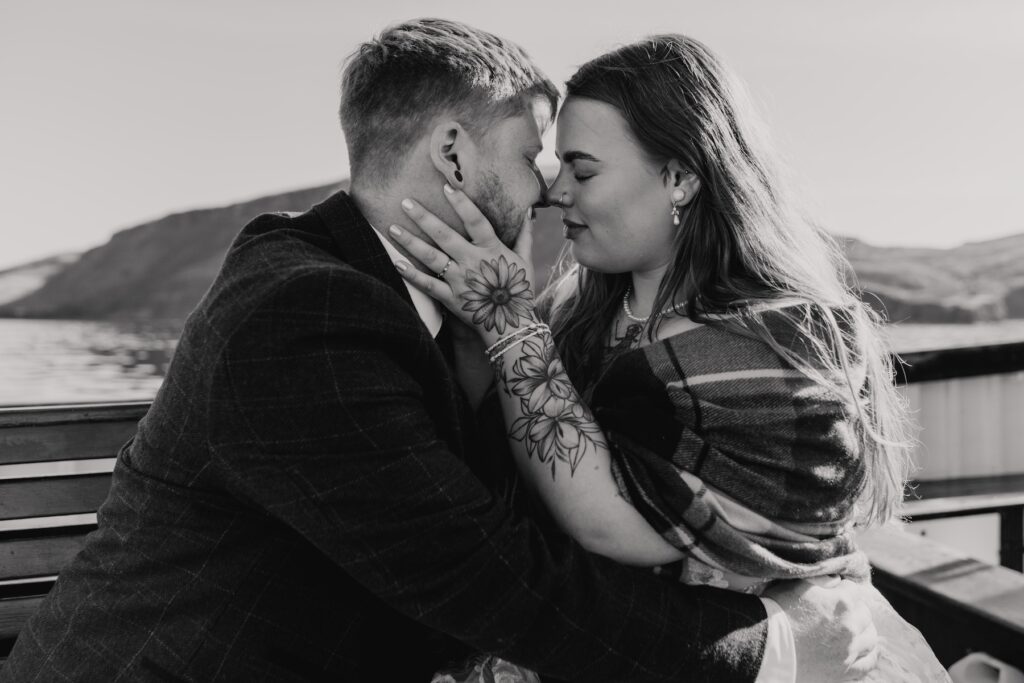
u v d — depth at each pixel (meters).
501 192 1.39
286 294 1.13
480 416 1.49
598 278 1.71
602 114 1.47
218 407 1.13
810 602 1.41
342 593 1.26
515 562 1.19
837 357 1.44
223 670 1.21
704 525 1.33
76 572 1.33
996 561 3.27
